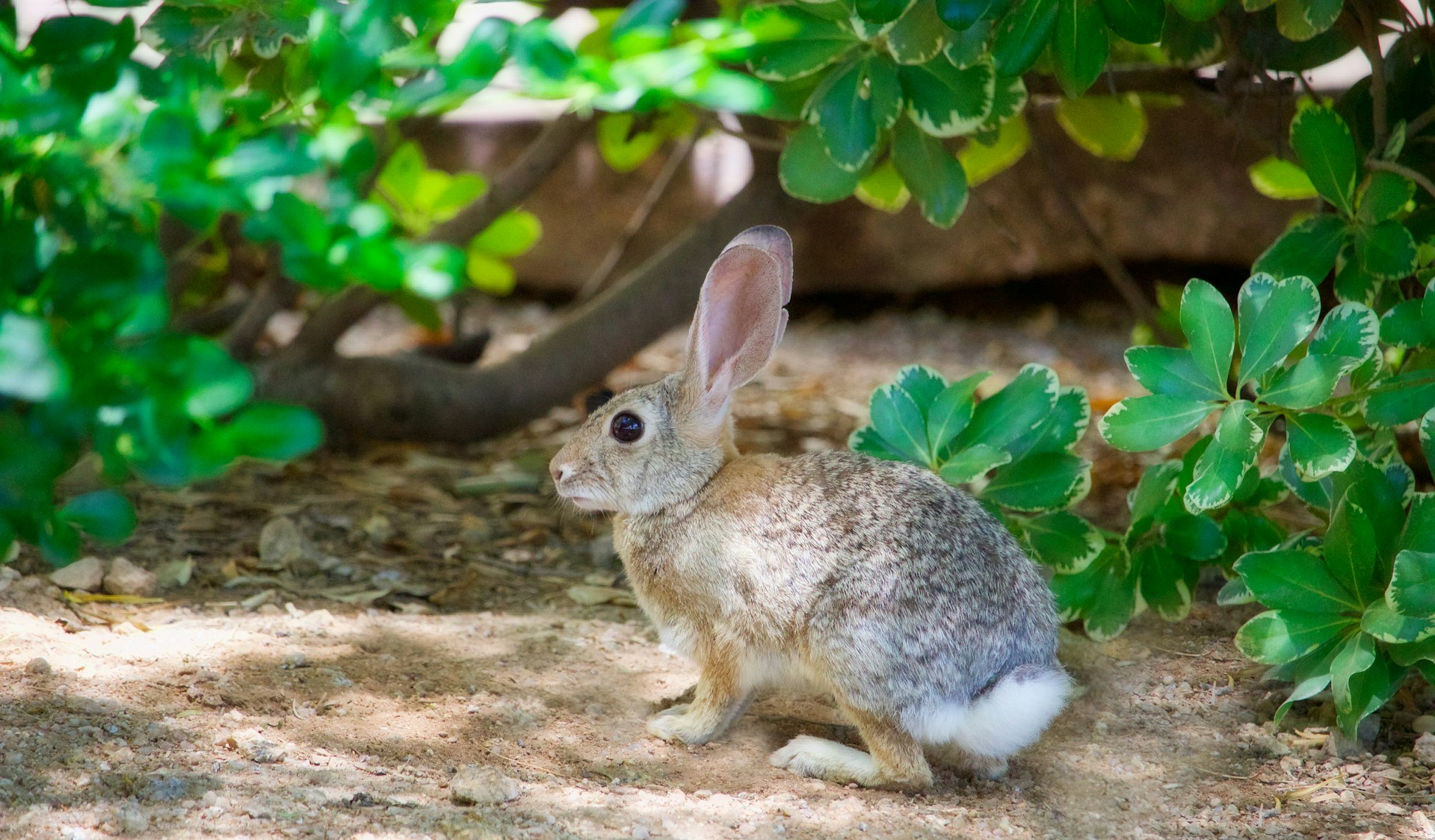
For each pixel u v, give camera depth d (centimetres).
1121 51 1112
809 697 856
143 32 578
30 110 499
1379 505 746
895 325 1922
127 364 496
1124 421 746
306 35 566
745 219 1383
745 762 740
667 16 559
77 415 503
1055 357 1731
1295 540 823
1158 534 883
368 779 646
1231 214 1733
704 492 747
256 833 570
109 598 888
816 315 1994
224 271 1440
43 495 528
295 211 498
